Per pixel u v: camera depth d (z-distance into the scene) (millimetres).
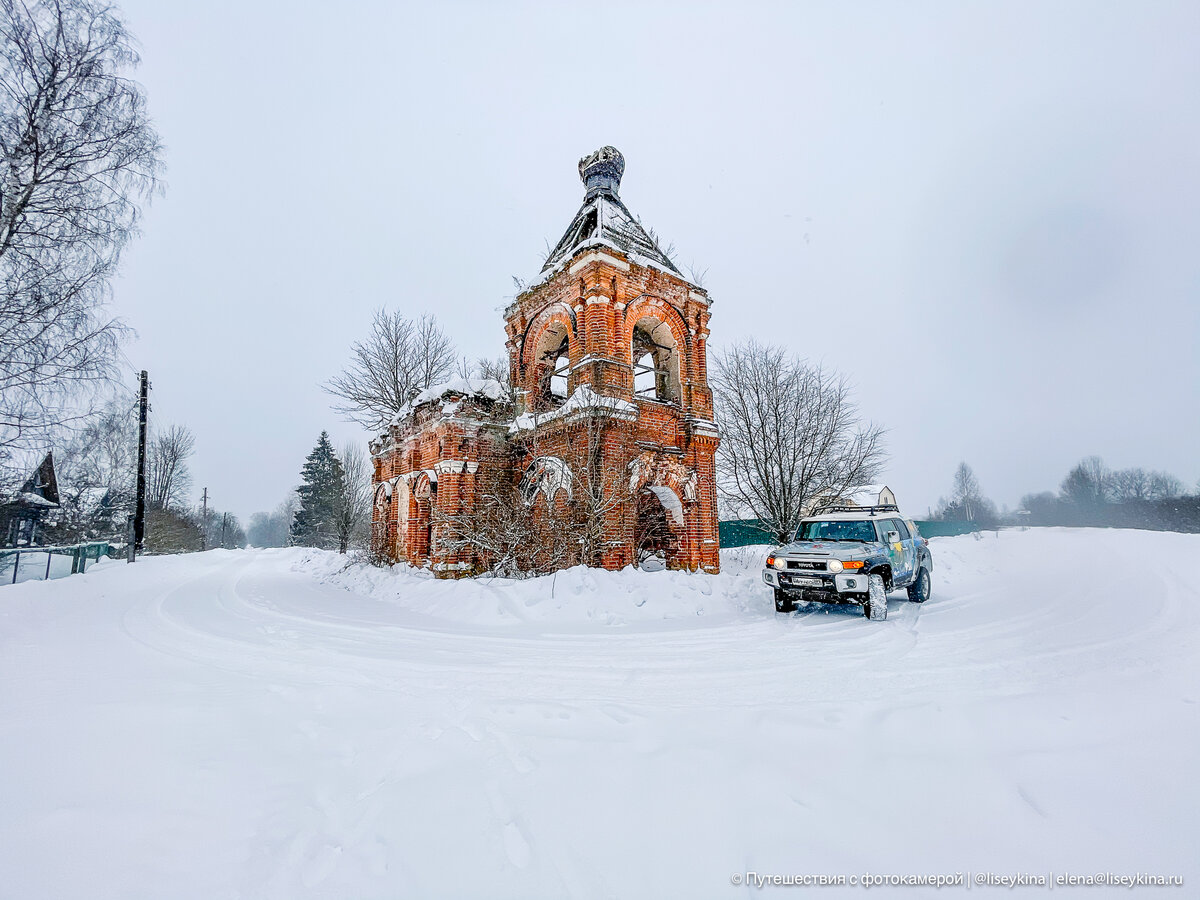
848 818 2664
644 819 2732
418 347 30125
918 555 11328
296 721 4258
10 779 3221
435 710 4527
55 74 11836
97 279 12203
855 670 5652
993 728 3686
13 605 10914
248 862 2432
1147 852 2297
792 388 22359
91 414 12219
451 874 2346
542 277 16578
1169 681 4672
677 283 16203
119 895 2195
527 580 12094
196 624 9570
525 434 15602
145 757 3555
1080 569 13727
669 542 15625
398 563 18703
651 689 5113
